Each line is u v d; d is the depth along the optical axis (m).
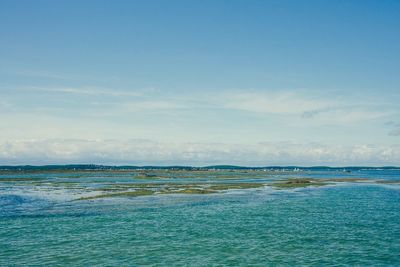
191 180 147.38
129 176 197.12
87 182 127.31
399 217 50.25
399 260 30.69
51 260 29.81
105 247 33.66
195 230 40.97
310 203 65.44
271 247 34.22
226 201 67.12
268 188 101.00
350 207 60.34
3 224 43.22
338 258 31.09
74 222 44.75
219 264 29.23
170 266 28.62
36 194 78.56
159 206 59.12
